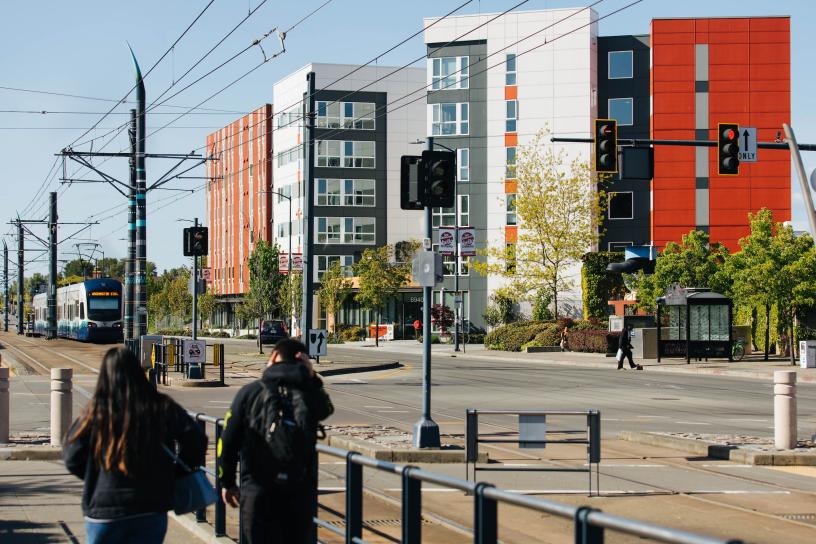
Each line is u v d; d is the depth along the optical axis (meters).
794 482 13.38
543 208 60.69
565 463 14.92
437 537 9.61
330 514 8.18
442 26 75.62
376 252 74.06
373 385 31.50
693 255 55.59
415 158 15.85
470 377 35.97
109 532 5.41
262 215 95.81
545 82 73.75
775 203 70.44
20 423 19.91
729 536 9.98
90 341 64.38
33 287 124.19
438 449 15.51
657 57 70.94
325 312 86.81
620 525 4.05
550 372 39.31
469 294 76.38
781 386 15.48
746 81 70.44
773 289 40.69
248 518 6.25
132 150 37.38
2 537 9.59
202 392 28.11
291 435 6.11
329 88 86.94
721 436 17.14
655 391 29.64
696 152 70.88
